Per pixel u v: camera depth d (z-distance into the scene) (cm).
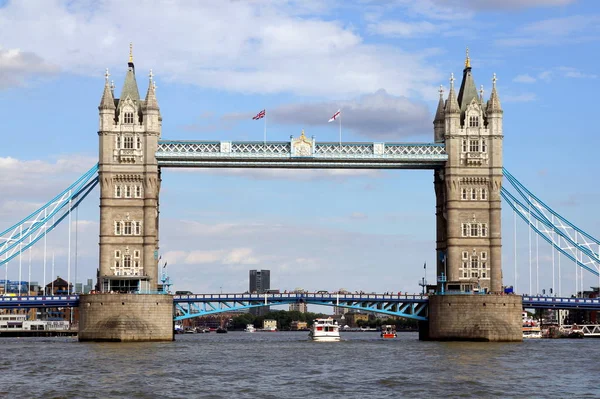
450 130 19550
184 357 13850
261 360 13400
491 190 19550
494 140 19575
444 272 19812
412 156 19425
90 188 19138
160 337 18075
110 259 18662
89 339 17812
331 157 19200
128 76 19138
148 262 18662
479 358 13862
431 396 9256
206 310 19162
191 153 18938
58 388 9675
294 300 19412
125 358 13475
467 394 9400
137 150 18800
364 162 19400
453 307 18775
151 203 18762
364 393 9462
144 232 18738
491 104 19650
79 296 18162
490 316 18662
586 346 17875
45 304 18625
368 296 19600
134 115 18875
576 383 10388
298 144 19150
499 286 19450
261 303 19350
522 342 18750
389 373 11388
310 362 13075
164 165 19112
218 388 9788
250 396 9212
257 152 19088
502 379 10725
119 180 18788
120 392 9388
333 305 19550
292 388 9844
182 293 19212
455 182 19462
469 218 19500
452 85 19675
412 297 19662
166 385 9981
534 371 11719
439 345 17462
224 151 19012
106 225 18688
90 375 10919
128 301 17912
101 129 18762
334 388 9850
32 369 11650
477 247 19488
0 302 18462
